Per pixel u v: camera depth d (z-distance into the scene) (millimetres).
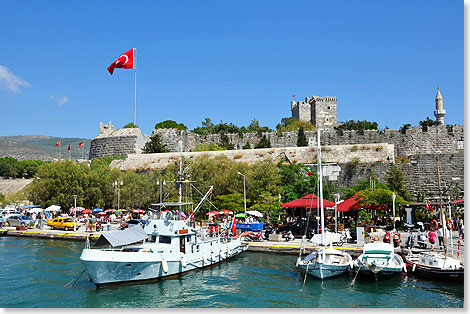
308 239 39031
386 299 21688
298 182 56438
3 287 24500
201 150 82312
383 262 25703
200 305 21125
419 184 62344
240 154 72688
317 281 25781
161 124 127938
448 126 82125
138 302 21609
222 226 37656
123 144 89312
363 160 66375
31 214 59594
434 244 33062
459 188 59906
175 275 26969
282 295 22906
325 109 142250
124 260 23875
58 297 22469
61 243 42969
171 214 29000
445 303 20797
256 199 56062
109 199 69000
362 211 44594
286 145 87312
